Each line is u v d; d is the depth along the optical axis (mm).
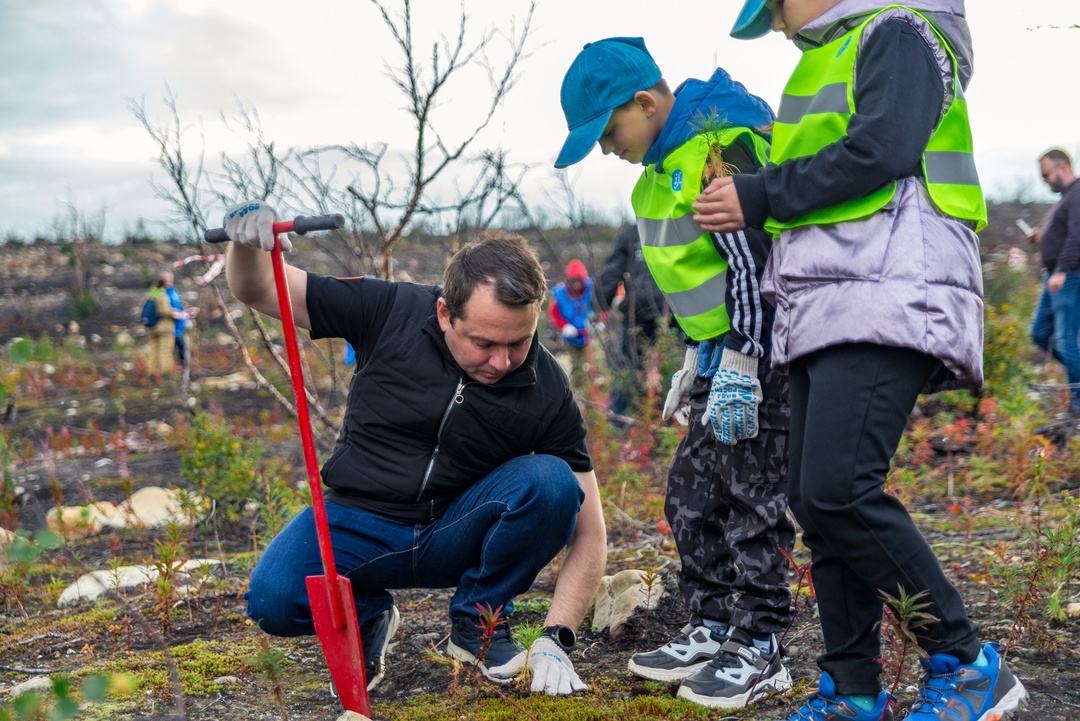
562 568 2873
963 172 2180
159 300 12508
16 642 3404
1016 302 8641
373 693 2848
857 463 2072
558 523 2711
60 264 21750
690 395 2873
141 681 2918
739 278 2523
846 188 2051
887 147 1997
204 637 3422
